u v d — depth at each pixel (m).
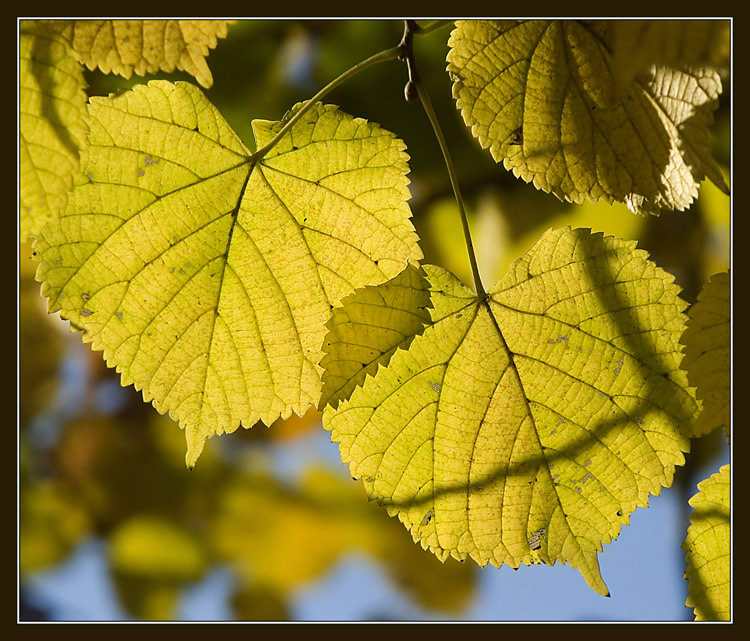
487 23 0.80
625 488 0.81
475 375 0.82
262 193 0.81
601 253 0.81
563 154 0.81
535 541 0.82
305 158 0.81
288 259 0.82
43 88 0.78
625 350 0.81
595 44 0.80
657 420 0.81
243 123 0.95
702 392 0.81
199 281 0.81
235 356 0.82
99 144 0.80
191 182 0.81
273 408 0.82
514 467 0.82
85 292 0.81
